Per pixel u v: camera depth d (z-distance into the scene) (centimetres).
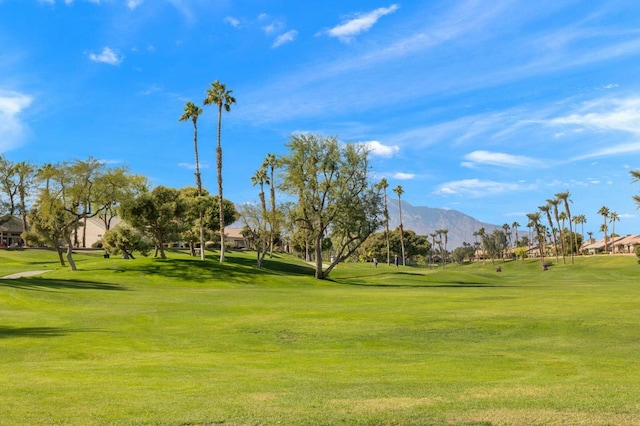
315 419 887
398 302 3219
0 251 9125
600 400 1040
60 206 5831
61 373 1330
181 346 1906
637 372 1458
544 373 1434
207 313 2670
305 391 1136
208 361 1597
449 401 1027
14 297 3045
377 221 6372
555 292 4119
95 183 5900
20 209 7331
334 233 6488
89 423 851
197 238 9556
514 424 864
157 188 6650
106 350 1766
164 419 879
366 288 4966
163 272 5484
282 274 6619
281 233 7388
